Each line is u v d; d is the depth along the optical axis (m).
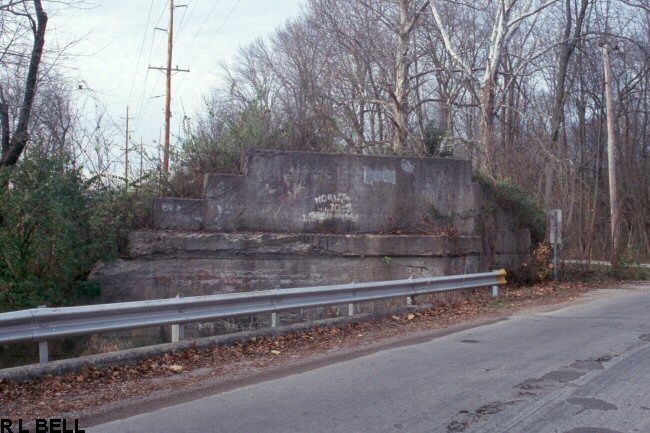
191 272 15.08
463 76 26.69
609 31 30.94
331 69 32.72
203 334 14.09
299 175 16.56
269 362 9.67
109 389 8.08
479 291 16.94
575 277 22.06
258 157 16.27
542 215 21.44
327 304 12.33
